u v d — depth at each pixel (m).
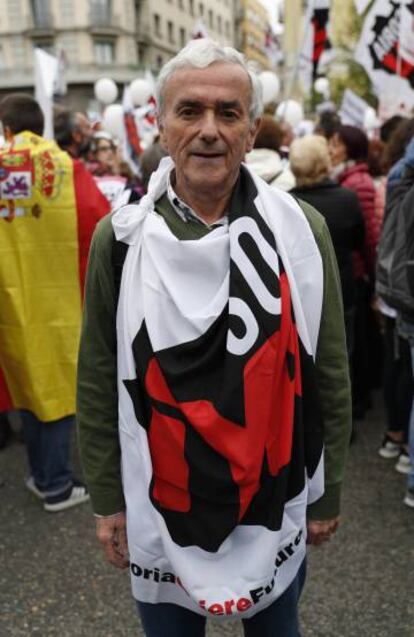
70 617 1.86
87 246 2.28
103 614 1.87
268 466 1.04
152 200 1.08
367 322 3.38
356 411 3.20
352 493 2.51
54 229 2.23
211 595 1.06
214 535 1.04
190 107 1.01
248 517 1.05
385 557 2.09
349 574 2.01
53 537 2.28
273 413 1.04
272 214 1.06
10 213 2.20
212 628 1.79
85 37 37.00
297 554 1.15
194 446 1.02
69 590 1.98
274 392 1.03
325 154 2.50
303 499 1.13
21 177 2.18
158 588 1.17
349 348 2.74
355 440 2.99
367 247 2.83
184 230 1.07
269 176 2.49
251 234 1.02
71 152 3.07
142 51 41.25
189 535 1.06
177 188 1.09
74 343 2.32
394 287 2.13
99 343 1.15
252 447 1.01
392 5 4.59
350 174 2.88
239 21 52.38
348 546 2.16
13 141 2.21
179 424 1.01
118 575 2.05
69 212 2.23
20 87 37.81
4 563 2.13
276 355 1.01
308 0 4.82
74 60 37.28
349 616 1.82
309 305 1.08
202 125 1.00
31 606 1.92
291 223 1.07
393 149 2.70
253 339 1.00
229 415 0.99
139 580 1.17
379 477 2.63
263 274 1.01
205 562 1.06
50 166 2.20
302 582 1.30
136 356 1.04
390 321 2.62
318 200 2.47
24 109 2.22
